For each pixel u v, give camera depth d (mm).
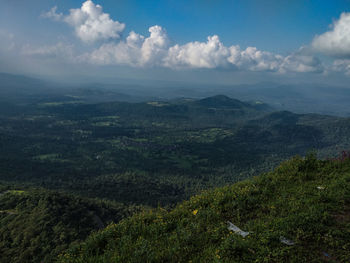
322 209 6898
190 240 6574
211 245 6223
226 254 5547
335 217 6648
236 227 7051
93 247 7195
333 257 5133
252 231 6555
